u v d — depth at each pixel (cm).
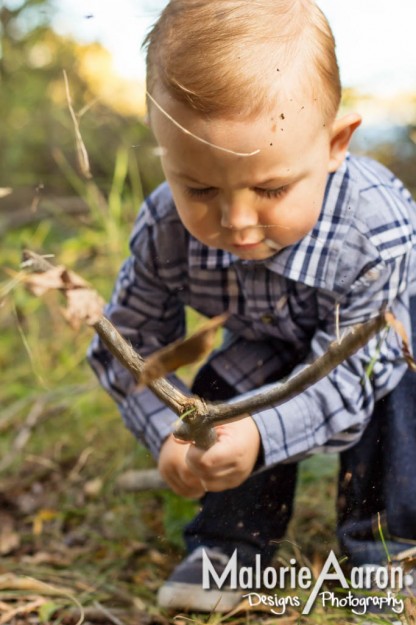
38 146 395
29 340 268
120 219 288
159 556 176
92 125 385
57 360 263
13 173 386
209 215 133
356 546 152
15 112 397
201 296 159
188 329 233
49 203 340
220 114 127
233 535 157
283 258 147
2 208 362
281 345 161
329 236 146
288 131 129
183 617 145
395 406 152
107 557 177
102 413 229
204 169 129
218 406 108
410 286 153
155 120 133
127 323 167
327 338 149
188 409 108
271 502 159
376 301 146
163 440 155
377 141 352
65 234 324
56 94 400
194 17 134
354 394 144
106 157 373
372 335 98
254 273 150
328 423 144
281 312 153
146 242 158
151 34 140
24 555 179
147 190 347
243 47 130
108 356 166
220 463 136
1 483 211
